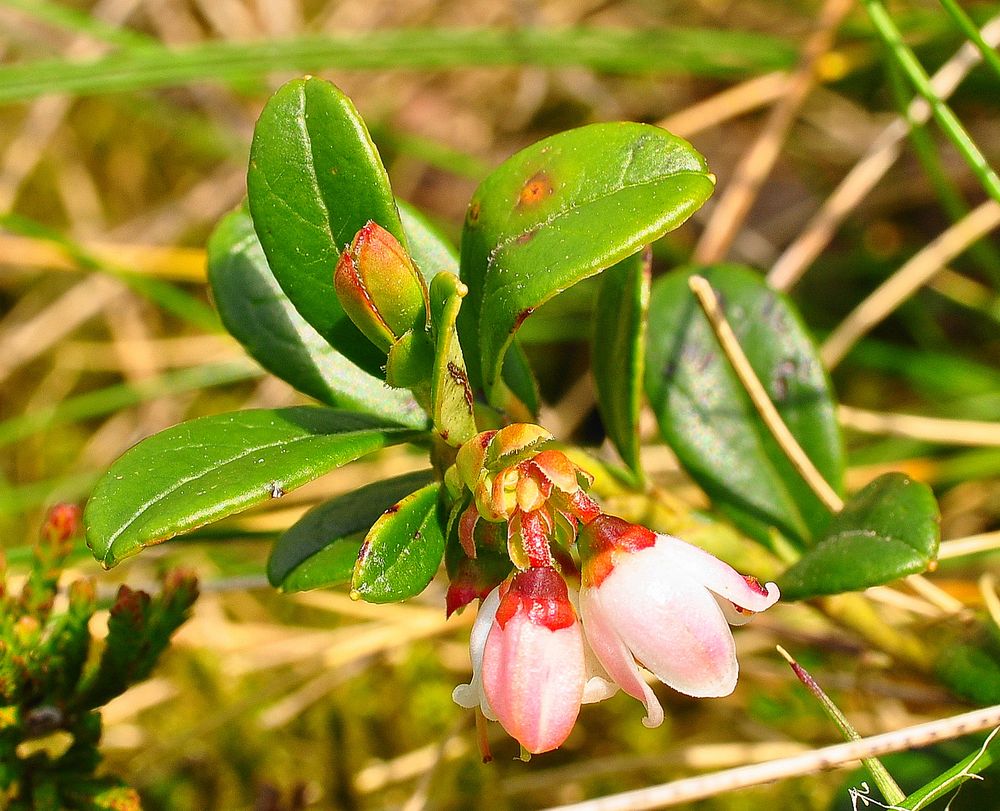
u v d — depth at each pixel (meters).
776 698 0.11
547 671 0.07
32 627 0.09
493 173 0.08
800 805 0.11
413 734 0.12
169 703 0.12
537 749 0.07
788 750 0.11
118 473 0.07
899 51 0.10
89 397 0.14
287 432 0.07
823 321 0.15
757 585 0.07
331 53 0.13
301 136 0.08
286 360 0.08
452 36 0.13
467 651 0.12
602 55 0.14
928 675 0.09
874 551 0.08
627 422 0.09
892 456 0.13
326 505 0.08
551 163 0.07
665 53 0.14
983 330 0.15
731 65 0.14
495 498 0.07
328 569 0.08
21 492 0.14
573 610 0.07
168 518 0.07
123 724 0.12
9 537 0.14
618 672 0.07
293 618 0.13
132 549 0.07
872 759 0.08
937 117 0.10
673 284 0.10
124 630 0.09
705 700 0.12
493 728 0.11
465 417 0.07
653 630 0.07
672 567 0.07
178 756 0.11
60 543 0.09
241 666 0.12
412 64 0.13
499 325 0.07
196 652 0.12
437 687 0.12
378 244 0.07
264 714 0.12
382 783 0.11
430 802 0.11
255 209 0.08
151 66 0.12
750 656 0.12
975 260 0.15
